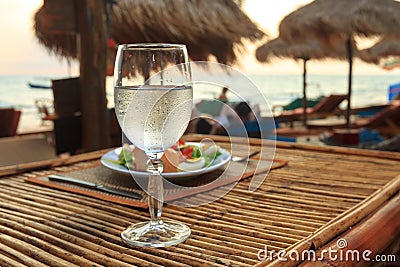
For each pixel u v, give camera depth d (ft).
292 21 15.93
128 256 1.71
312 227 2.01
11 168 3.24
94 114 7.58
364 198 2.46
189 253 1.73
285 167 3.28
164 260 1.67
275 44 18.40
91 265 1.64
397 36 15.23
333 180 2.88
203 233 1.96
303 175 3.03
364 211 2.16
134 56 1.91
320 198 2.48
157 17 9.22
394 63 20.10
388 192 2.51
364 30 15.07
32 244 1.84
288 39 16.47
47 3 7.11
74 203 2.42
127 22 8.88
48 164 3.43
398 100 22.43
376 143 13.44
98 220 2.14
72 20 7.40
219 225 2.06
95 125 7.61
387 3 15.19
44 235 1.93
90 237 1.91
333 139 14.10
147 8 9.00
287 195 2.54
